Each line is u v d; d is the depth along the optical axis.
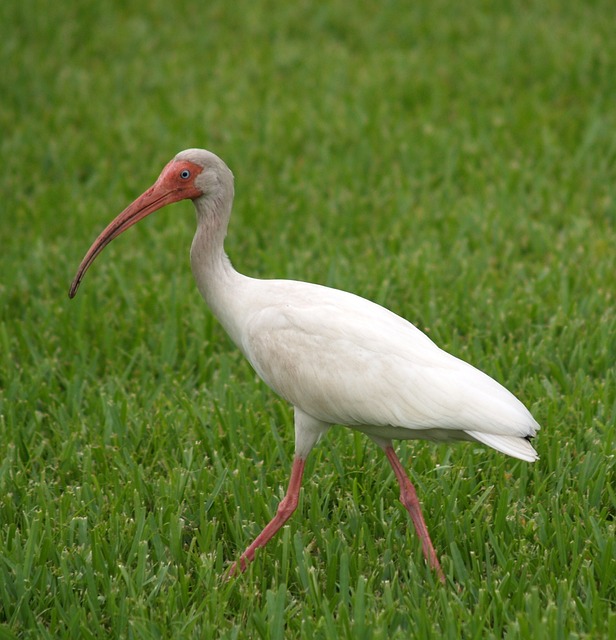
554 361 11.39
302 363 8.38
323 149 17.72
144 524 8.62
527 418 7.73
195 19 25.50
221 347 12.26
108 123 19.88
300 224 15.41
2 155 18.27
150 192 9.01
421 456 9.71
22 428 10.42
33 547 8.16
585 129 18.41
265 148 18.25
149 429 10.45
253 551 8.38
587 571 7.71
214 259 9.03
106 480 9.59
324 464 9.70
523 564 8.05
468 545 8.45
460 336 12.27
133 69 22.47
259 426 10.28
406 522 8.99
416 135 18.39
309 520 8.95
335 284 13.20
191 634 7.45
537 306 12.30
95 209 16.25
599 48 21.92
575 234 14.37
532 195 15.92
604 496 9.07
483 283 13.23
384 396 8.09
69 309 13.02
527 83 21.11
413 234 14.84
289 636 7.49
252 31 24.59
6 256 14.74
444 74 21.38
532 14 24.69
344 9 25.53
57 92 21.36
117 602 7.86
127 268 14.41
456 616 7.51
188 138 18.73
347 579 7.88
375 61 22.22
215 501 9.12
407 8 25.58
